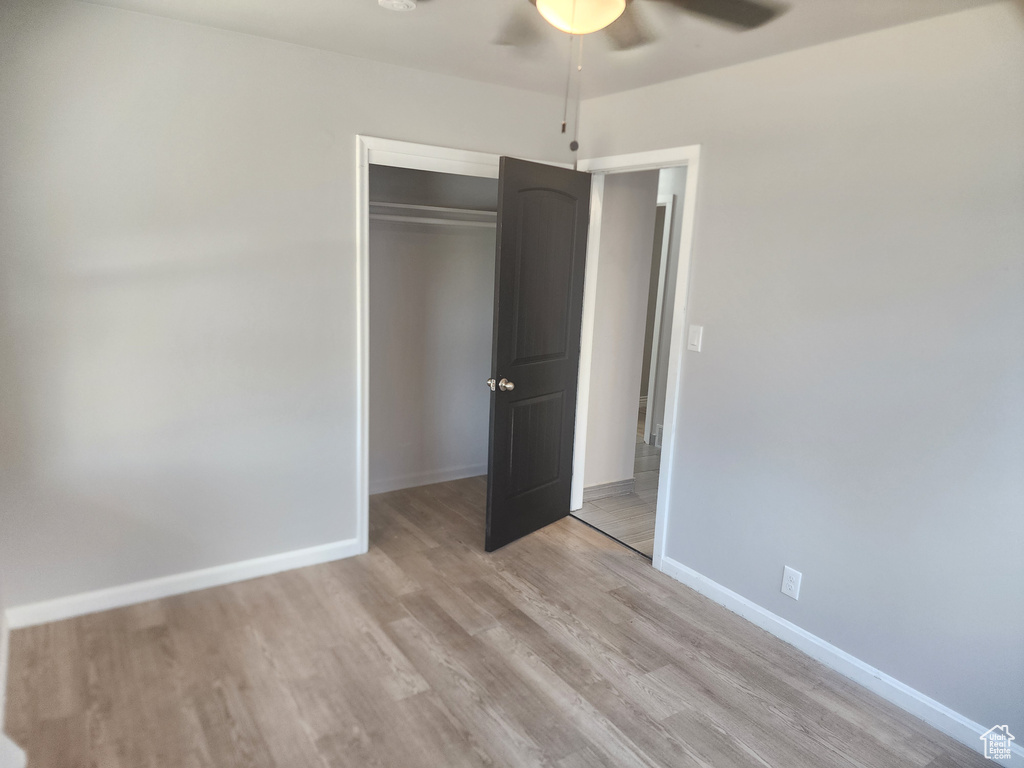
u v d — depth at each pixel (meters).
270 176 2.84
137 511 2.78
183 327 2.76
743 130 2.79
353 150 3.01
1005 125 2.01
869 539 2.45
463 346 4.45
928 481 2.27
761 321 2.77
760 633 2.83
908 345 2.29
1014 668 2.10
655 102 3.19
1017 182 1.99
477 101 3.32
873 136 2.33
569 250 3.58
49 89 2.38
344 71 2.93
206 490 2.92
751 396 2.83
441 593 3.03
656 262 6.36
